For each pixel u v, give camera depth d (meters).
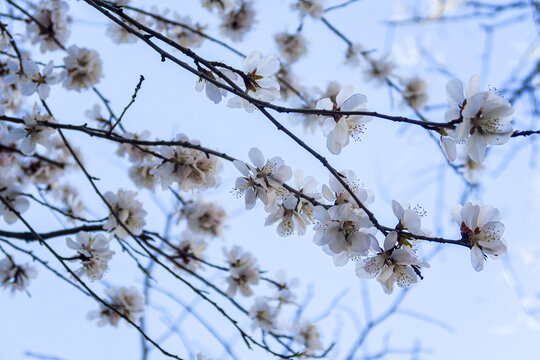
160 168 0.79
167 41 0.69
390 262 0.68
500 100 0.66
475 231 0.69
